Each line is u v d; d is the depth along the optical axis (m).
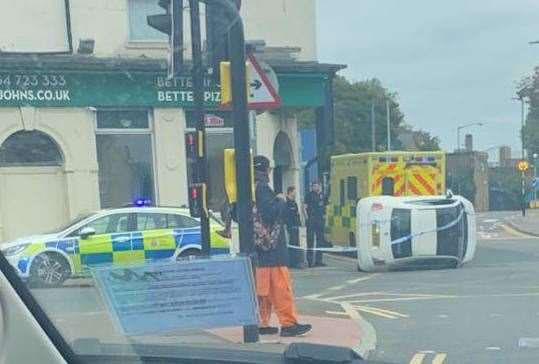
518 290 25.73
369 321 19.11
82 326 6.03
